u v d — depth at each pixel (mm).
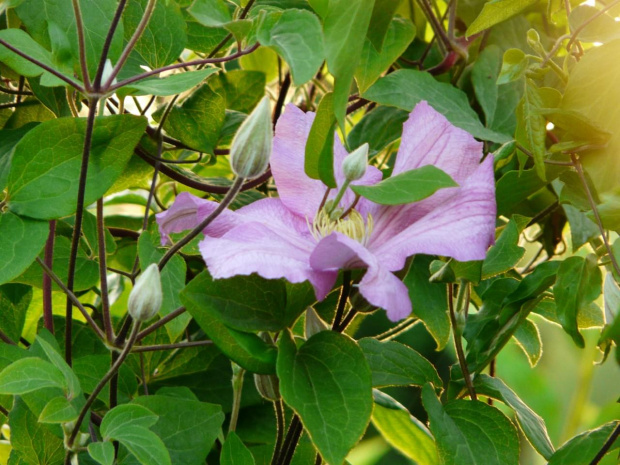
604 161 507
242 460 497
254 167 428
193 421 516
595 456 514
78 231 484
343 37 434
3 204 483
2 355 509
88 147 464
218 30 599
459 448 516
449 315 591
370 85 548
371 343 571
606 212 496
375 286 428
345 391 444
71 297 489
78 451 488
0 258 476
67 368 469
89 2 515
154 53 566
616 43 505
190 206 473
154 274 440
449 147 481
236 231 451
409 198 434
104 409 583
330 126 455
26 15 509
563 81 529
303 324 589
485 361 555
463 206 461
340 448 431
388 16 495
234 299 455
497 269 565
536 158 504
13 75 598
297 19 446
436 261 569
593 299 504
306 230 479
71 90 512
